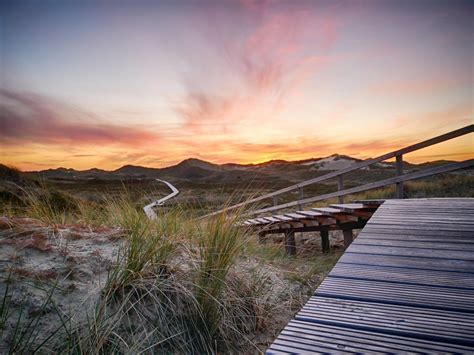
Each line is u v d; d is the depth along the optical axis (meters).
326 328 1.21
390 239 2.78
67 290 2.39
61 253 2.84
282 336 1.14
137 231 2.80
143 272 2.60
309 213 6.86
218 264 2.65
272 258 4.41
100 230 3.56
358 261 2.16
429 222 3.46
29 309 2.14
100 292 2.41
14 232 3.06
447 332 1.17
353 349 1.05
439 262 2.10
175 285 2.58
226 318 2.57
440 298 1.50
